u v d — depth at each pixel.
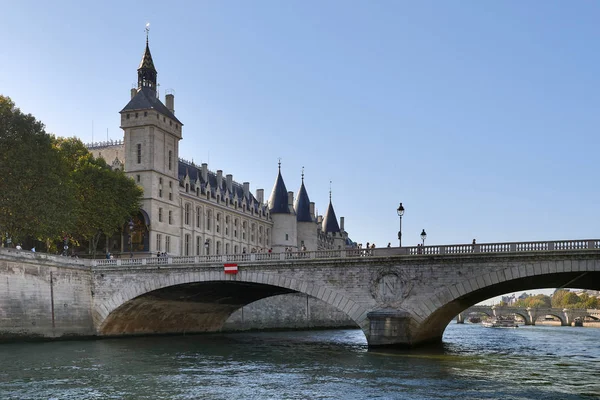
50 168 70.38
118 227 92.75
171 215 100.44
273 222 152.25
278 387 37.06
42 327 64.06
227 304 84.50
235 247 135.50
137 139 96.62
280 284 61.75
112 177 84.19
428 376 41.16
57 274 66.44
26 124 69.06
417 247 56.66
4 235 71.19
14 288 61.47
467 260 53.84
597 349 67.06
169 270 67.50
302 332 99.06
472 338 89.31
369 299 57.47
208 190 123.31
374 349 55.91
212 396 34.12
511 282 55.44
